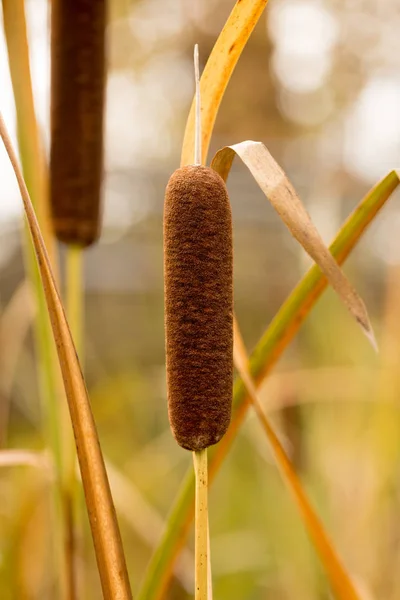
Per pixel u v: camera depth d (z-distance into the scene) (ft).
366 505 4.85
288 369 6.53
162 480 6.75
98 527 2.38
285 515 5.19
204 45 11.79
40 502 4.36
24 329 4.96
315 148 7.34
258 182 2.29
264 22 11.65
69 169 2.83
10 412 7.57
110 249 11.49
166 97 12.17
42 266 2.34
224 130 12.26
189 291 2.19
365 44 8.74
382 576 4.67
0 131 2.32
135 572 5.83
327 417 5.55
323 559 2.80
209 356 2.20
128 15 10.69
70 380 2.36
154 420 7.77
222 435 2.23
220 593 5.43
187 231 2.18
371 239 7.30
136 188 11.68
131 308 11.27
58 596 4.03
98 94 2.83
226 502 6.62
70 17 2.79
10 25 2.73
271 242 10.12
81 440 2.37
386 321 5.08
